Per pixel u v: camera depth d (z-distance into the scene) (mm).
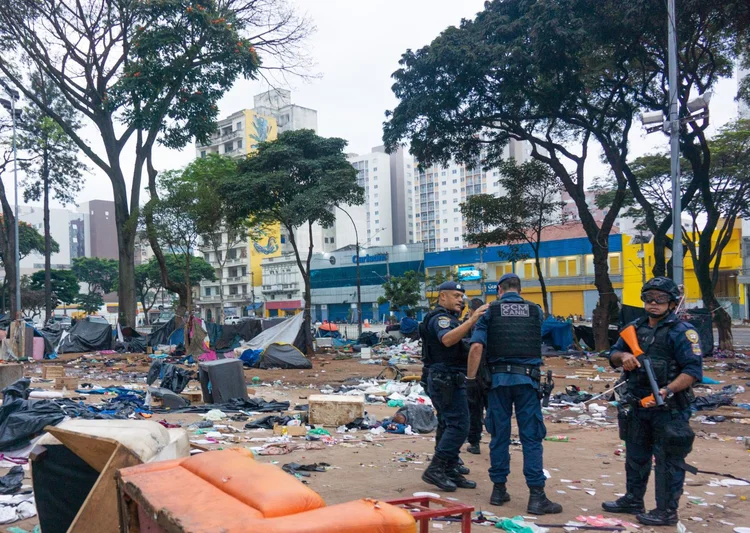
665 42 19000
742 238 49438
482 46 20266
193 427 8312
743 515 4531
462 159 25500
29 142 37469
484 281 59156
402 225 129750
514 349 4664
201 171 31750
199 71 28188
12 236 37844
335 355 25812
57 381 12828
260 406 10547
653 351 4352
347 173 26031
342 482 5309
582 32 18547
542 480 4543
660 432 4285
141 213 28812
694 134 21438
